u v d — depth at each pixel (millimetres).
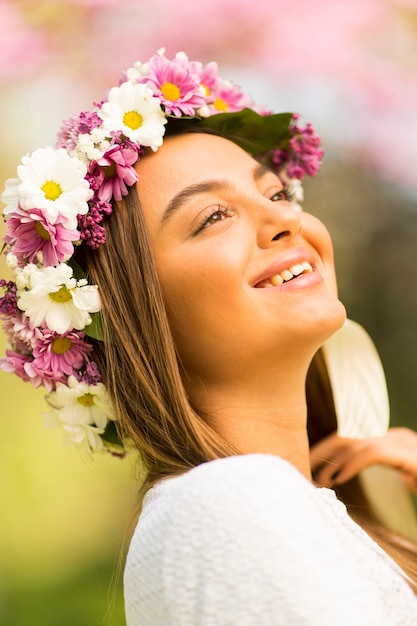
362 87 6227
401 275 7262
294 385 2193
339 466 2650
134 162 2211
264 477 1683
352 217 7125
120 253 2191
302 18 6117
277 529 1622
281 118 2561
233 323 2109
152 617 1697
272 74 6148
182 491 1712
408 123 6449
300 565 1598
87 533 5938
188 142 2293
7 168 6238
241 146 2619
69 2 5895
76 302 2154
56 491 5953
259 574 1598
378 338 7320
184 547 1657
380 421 2695
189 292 2131
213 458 2057
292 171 2701
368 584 1678
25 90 6035
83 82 6059
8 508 5812
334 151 6582
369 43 6238
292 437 2219
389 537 2533
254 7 5996
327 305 2146
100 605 5137
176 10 5941
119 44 5984
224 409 2174
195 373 2178
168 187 2197
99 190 2189
